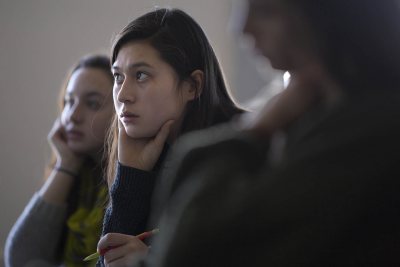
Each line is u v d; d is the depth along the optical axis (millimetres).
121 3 5859
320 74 1140
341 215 1069
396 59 1137
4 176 5531
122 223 2217
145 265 1461
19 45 5590
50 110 5668
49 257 3422
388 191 1082
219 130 1308
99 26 5812
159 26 2273
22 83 5594
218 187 1128
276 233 1082
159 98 2223
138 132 2230
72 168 3408
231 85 6098
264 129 1168
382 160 1076
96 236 3066
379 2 1126
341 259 1089
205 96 2344
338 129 1103
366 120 1101
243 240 1091
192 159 1203
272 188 1088
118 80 2297
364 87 1139
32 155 5613
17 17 5578
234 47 6133
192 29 2357
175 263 1119
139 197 2223
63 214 3420
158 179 2176
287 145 1135
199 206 1125
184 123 2332
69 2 5719
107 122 3150
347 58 1129
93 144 3225
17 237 3420
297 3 1104
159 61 2225
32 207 3441
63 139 3461
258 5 1125
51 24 5672
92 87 3158
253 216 1085
